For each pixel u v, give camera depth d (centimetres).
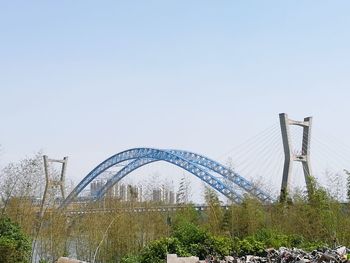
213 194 5316
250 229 4331
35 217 4134
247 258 2370
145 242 4062
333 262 2009
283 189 6000
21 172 3959
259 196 6775
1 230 2677
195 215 5391
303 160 7475
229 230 4453
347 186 4653
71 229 4531
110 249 3909
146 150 10712
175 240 2652
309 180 5019
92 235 3956
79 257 4025
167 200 6519
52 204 4597
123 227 3988
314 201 4444
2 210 3434
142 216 4784
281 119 7506
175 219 5044
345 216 4334
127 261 2686
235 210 4606
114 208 4831
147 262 2553
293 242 3303
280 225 4428
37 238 3725
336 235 3725
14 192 3919
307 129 7594
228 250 2738
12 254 2306
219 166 9694
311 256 2223
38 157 4084
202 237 2798
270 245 2967
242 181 8488
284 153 7406
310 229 4103
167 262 2270
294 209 4797
